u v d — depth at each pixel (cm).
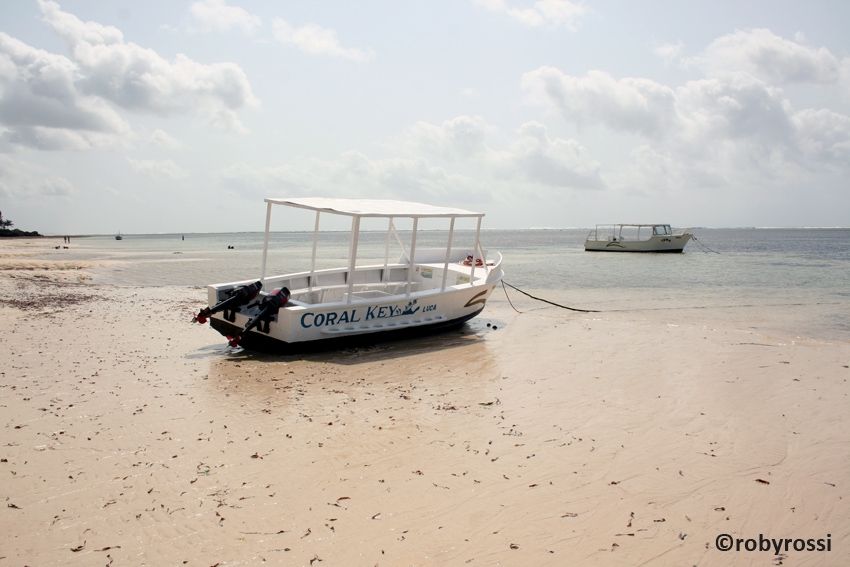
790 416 830
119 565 462
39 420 775
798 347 1268
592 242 5891
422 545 495
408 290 1319
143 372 1027
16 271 3028
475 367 1101
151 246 9306
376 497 577
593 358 1175
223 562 468
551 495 586
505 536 510
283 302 1163
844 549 495
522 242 11356
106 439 715
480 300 1464
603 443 725
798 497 589
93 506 553
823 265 3888
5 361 1078
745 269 3525
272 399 885
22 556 473
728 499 584
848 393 934
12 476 612
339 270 1489
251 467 642
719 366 1106
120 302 1914
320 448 697
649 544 501
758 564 472
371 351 1231
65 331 1373
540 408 858
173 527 518
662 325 1559
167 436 729
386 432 753
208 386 947
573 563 472
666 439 741
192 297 2083
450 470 642
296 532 512
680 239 5459
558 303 2000
